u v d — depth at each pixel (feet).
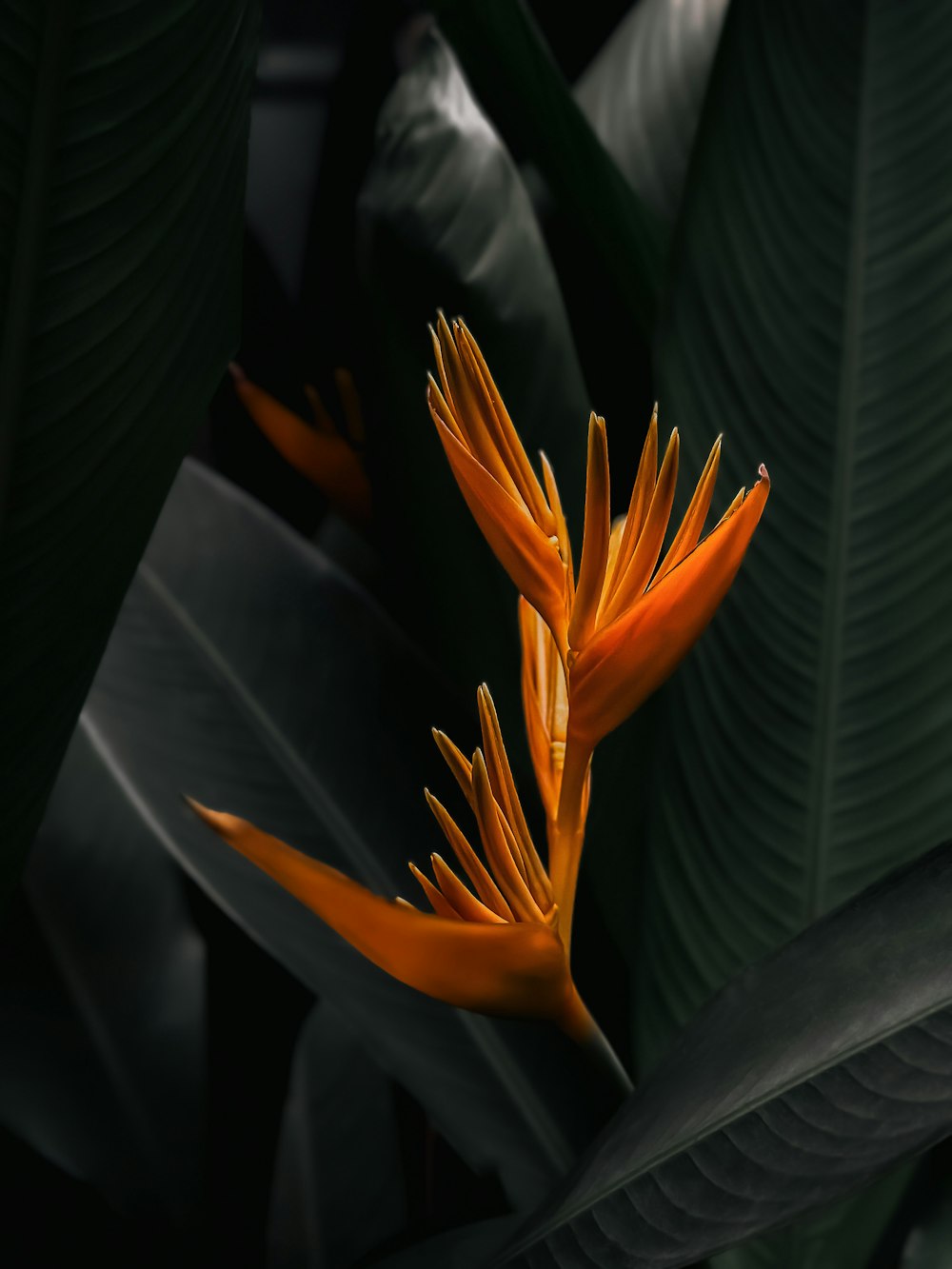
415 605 4.00
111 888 4.51
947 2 3.27
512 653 3.79
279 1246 4.32
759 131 3.35
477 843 3.68
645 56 5.13
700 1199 2.89
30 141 2.89
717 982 3.53
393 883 3.65
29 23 2.84
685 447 3.48
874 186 3.33
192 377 3.10
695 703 3.50
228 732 3.77
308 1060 4.75
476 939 2.86
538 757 2.99
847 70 3.31
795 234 3.37
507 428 2.90
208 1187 4.66
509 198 3.84
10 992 4.36
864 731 3.42
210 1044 5.09
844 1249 3.42
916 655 3.39
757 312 3.40
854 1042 2.89
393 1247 3.48
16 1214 4.51
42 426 3.02
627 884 3.70
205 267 3.04
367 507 4.62
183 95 2.92
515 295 3.74
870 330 3.36
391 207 3.84
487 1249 3.37
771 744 3.46
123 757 3.74
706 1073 2.95
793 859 3.47
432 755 3.77
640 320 4.24
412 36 5.99
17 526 3.06
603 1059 2.97
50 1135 4.25
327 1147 4.54
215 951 5.21
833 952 2.97
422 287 3.74
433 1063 3.59
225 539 4.03
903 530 3.38
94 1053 4.38
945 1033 2.86
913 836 3.43
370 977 3.61
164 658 3.87
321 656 3.88
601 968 3.67
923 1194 3.50
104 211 2.94
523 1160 3.56
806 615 3.43
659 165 4.92
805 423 3.40
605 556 2.85
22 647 3.14
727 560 2.83
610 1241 2.90
